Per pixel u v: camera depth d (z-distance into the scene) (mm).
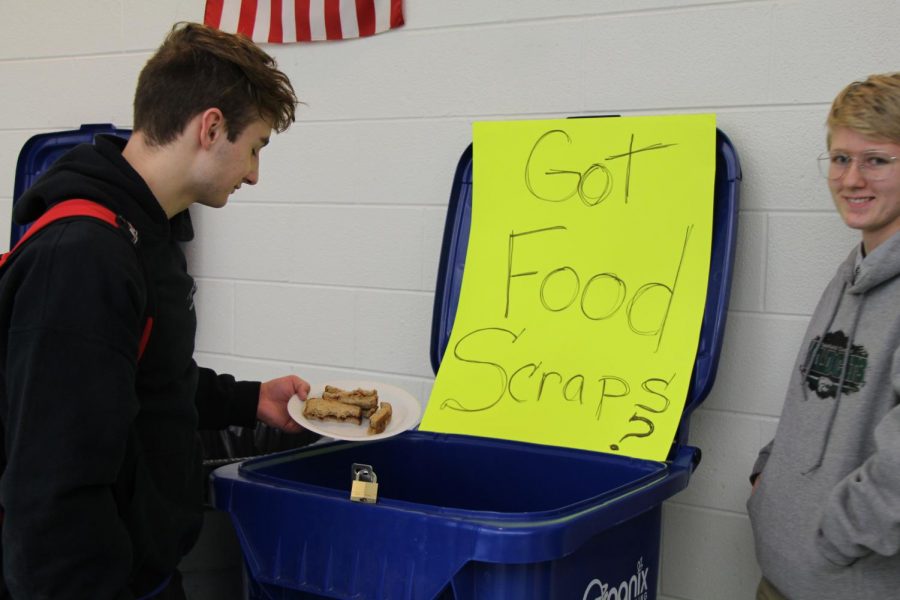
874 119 1261
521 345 1672
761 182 1676
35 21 2373
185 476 1268
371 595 1201
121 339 1062
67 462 1009
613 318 1620
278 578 1282
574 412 1580
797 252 1657
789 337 1673
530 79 1855
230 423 1524
